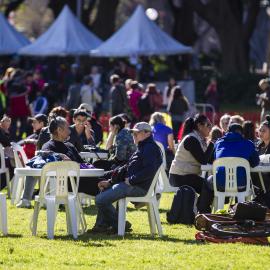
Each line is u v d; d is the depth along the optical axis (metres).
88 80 58.22
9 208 30.03
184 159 28.02
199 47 153.75
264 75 91.69
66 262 19.83
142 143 24.14
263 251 21.11
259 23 159.75
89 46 82.88
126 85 58.28
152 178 24.08
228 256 20.48
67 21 83.56
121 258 20.31
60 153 25.44
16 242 22.70
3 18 85.69
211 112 68.38
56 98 65.75
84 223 24.70
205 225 23.52
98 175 24.27
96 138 36.81
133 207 30.77
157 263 19.70
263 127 29.45
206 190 27.27
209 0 99.31
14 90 55.19
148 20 81.25
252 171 27.34
